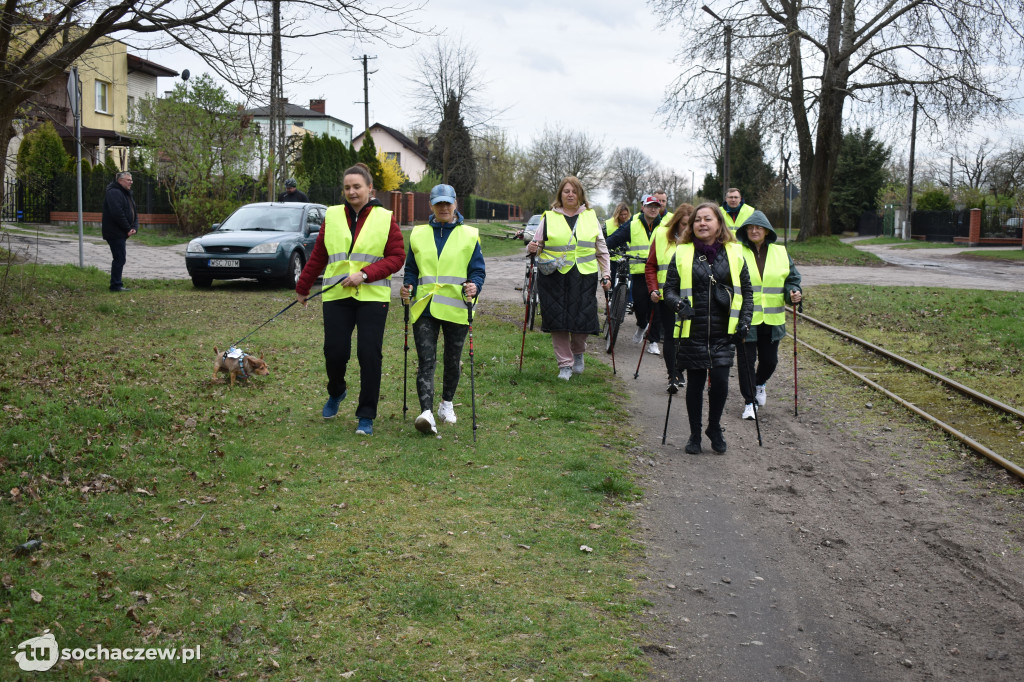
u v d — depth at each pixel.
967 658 4.40
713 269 7.44
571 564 5.16
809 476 7.21
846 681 4.16
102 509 5.28
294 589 4.55
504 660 4.05
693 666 4.18
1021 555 5.60
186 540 4.99
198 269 15.93
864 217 70.81
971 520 6.20
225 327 11.78
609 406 8.88
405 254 7.46
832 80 33.19
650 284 9.15
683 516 6.16
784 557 5.56
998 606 4.94
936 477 7.15
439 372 9.79
